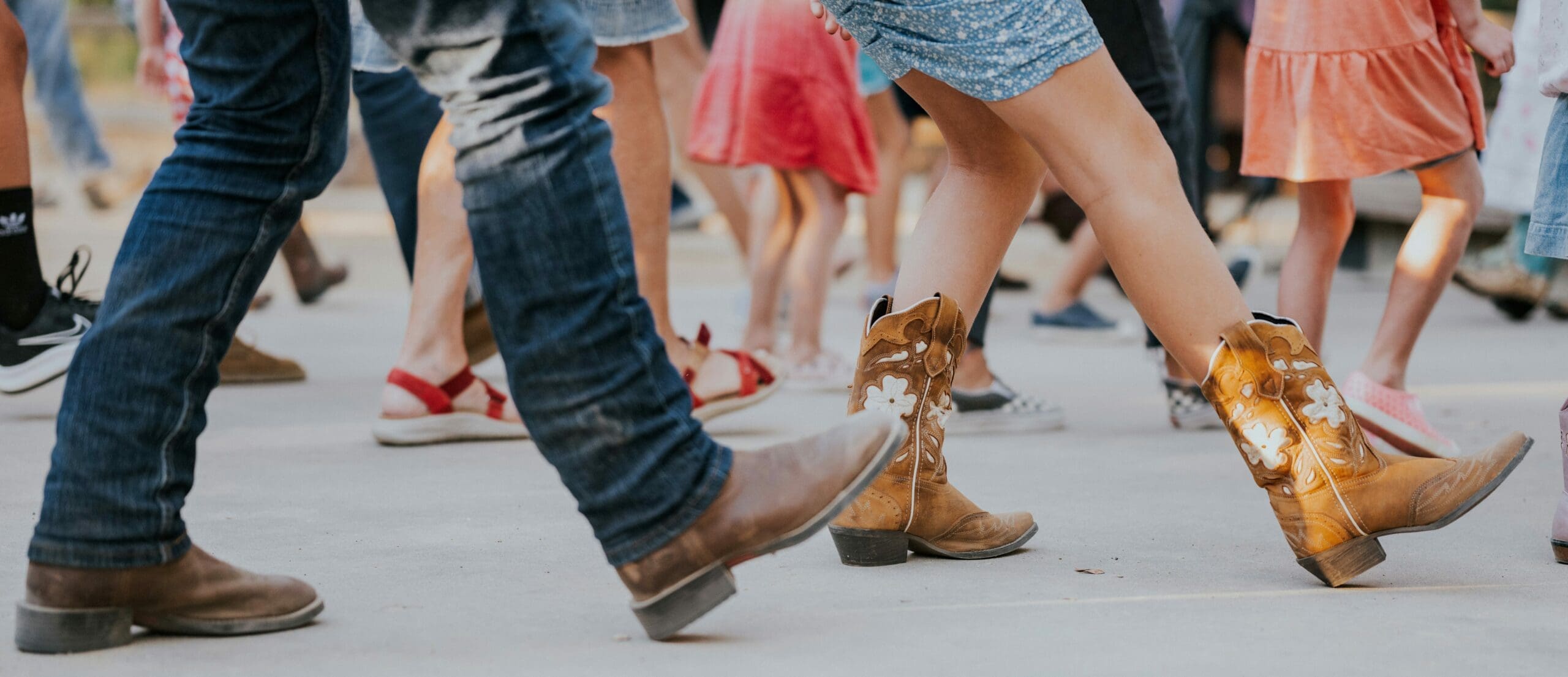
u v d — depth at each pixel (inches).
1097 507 89.1
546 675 54.1
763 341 155.0
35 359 110.0
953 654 57.0
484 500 90.4
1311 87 103.1
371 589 67.3
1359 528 67.4
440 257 113.8
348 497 91.2
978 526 75.2
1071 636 59.7
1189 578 70.5
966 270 74.9
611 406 53.4
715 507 54.9
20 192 108.0
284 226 57.6
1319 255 109.0
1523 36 185.5
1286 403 67.7
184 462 57.6
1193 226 66.9
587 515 55.6
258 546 76.6
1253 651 57.5
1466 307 219.8
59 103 280.7
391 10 51.6
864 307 206.7
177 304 55.4
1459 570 72.4
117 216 329.1
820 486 55.0
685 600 55.7
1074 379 155.3
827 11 73.5
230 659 55.9
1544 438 114.6
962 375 121.4
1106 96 64.9
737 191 192.1
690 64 192.1
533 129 51.8
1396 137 101.3
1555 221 76.5
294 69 55.7
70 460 55.5
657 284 114.7
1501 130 188.1
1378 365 105.0
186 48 56.3
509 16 51.1
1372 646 58.2
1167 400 127.0
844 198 152.3
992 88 64.4
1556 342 180.9
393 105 126.6
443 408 113.7
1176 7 237.1
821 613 63.7
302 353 171.0
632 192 111.7
